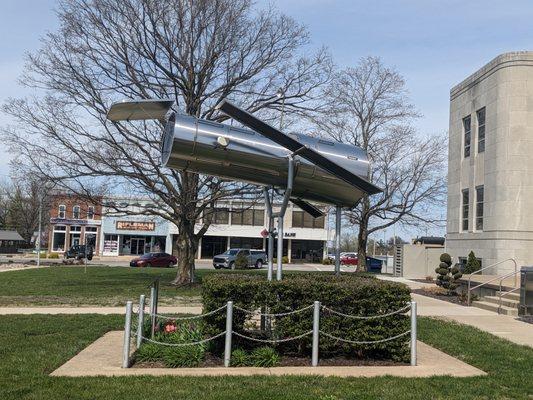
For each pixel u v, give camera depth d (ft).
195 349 25.64
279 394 20.13
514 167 71.87
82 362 25.49
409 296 27.27
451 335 35.22
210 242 213.87
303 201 36.29
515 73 72.59
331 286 26.48
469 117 84.99
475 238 79.56
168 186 68.69
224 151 28.58
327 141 31.89
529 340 34.53
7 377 22.24
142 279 84.43
